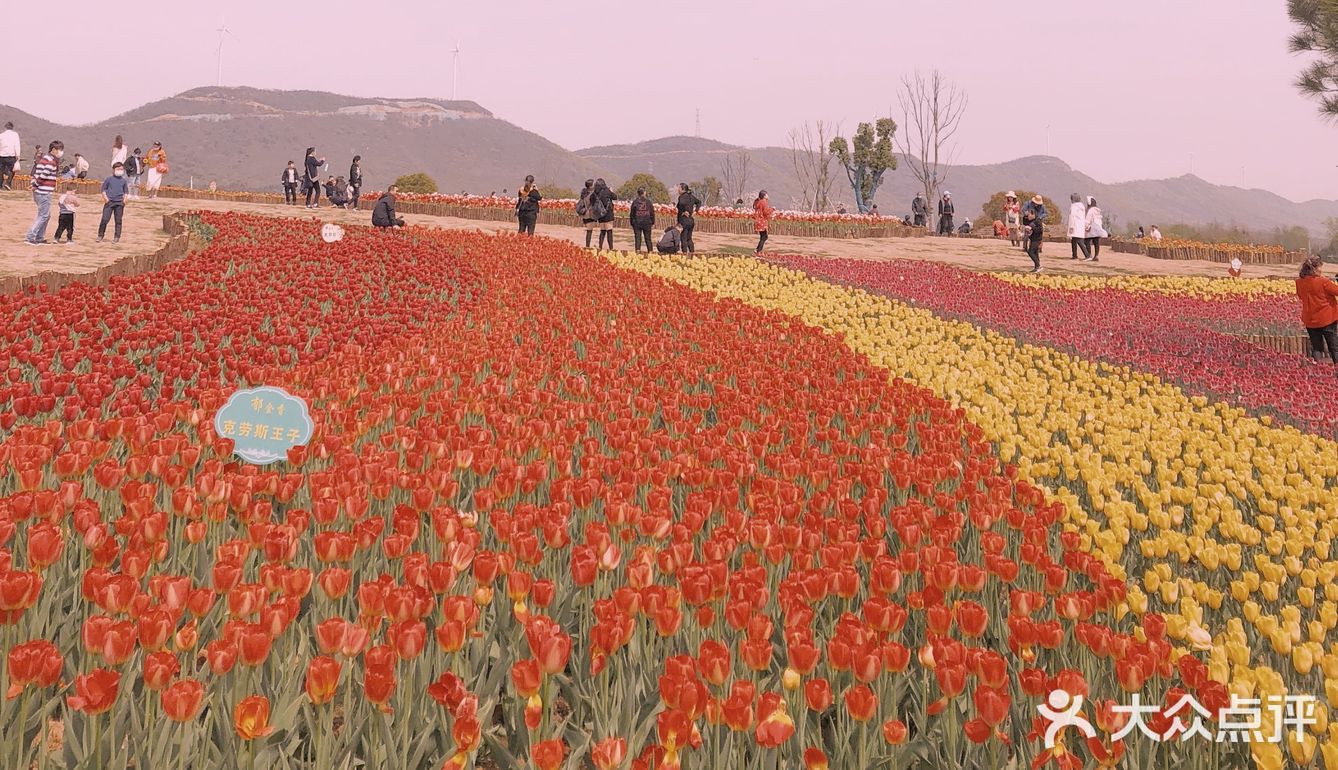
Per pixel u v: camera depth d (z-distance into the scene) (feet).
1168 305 72.74
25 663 9.00
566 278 59.47
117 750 9.70
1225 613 15.61
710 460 20.01
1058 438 30.73
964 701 11.63
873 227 128.06
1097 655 11.98
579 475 21.98
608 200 77.46
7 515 13.25
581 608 14.47
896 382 32.42
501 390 26.58
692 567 12.03
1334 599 15.16
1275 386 40.37
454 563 12.60
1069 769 9.59
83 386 23.21
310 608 13.97
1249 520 22.58
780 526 16.03
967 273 83.56
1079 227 103.86
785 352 40.11
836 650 10.37
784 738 8.87
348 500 14.78
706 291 61.11
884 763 10.73
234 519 17.22
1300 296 52.65
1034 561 14.96
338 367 28.86
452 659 11.57
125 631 9.34
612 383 29.71
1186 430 32.35
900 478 19.38
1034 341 50.47
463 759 8.96
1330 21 62.49
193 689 8.82
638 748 10.95
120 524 13.57
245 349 33.96
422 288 53.21
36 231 63.46
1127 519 19.24
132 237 72.90
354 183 116.57
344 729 10.53
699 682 9.09
